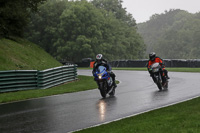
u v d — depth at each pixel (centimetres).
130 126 1123
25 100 2067
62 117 1396
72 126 1212
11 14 4647
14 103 1934
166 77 2481
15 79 2641
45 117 1403
